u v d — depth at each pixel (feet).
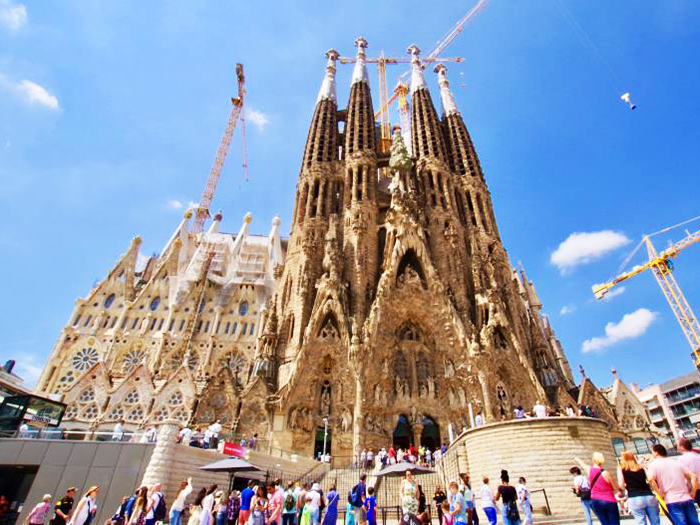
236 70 437.17
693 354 290.35
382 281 182.29
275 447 145.48
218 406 162.50
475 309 190.29
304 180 243.40
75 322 257.55
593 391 178.81
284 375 167.22
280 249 354.54
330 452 156.87
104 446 84.43
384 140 327.06
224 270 325.83
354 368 161.27
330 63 312.50
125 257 285.02
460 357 167.22
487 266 202.69
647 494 30.42
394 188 223.71
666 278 311.47
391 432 159.02
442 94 318.45
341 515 97.45
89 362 244.01
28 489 87.81
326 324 177.58
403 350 179.63
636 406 213.25
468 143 274.16
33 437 88.84
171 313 266.16
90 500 53.62
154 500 51.37
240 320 273.33
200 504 53.31
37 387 230.48
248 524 53.47
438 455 116.88
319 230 216.13
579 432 82.53
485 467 86.84
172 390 198.70
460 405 162.30
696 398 333.01
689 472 28.58
